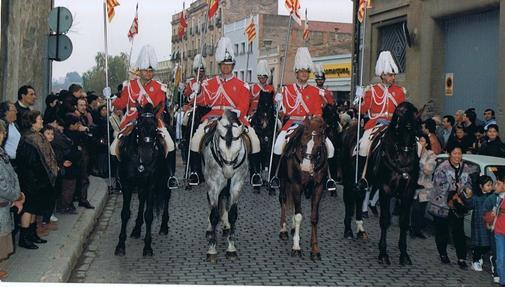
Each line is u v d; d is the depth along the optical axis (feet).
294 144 27.81
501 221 24.12
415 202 32.35
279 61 134.62
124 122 30.22
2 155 20.77
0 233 20.80
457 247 27.35
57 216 33.19
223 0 177.47
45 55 35.06
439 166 28.14
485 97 52.42
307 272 25.52
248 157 29.07
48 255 25.07
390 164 26.81
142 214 31.17
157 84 30.86
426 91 59.72
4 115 25.53
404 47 65.98
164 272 25.07
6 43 38.81
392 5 65.87
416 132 26.55
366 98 31.86
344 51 123.65
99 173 49.14
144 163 26.63
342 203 43.09
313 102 30.30
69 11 35.12
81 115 38.09
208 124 29.09
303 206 41.45
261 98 45.57
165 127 30.63
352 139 32.22
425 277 25.45
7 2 38.75
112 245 29.71
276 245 30.12
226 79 30.14
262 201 42.68
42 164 25.86
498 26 50.26
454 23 57.11
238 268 25.86
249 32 78.18
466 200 26.61
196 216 37.11
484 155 35.58
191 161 29.81
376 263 27.35
